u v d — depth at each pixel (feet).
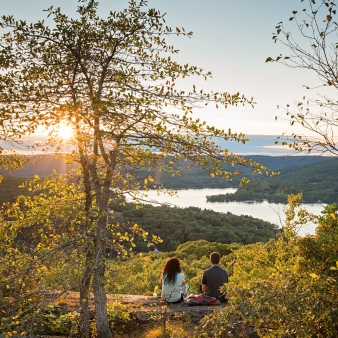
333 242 19.33
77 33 21.27
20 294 19.88
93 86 22.53
